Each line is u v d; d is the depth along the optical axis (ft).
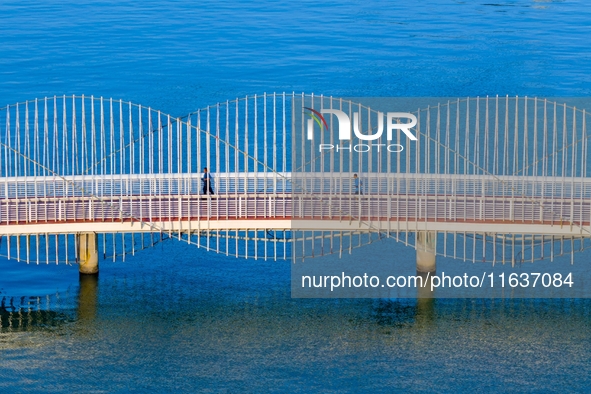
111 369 233.96
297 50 573.33
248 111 462.19
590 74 522.47
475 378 230.07
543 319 255.70
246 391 225.56
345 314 259.80
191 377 230.89
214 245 310.86
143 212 264.93
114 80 510.99
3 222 255.09
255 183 265.75
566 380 229.25
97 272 287.07
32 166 389.60
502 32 622.13
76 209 263.90
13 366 234.79
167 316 259.60
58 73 520.42
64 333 250.57
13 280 283.18
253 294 272.92
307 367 234.79
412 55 563.07
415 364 236.02
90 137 424.05
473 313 259.39
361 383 228.43
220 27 632.38
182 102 477.36
